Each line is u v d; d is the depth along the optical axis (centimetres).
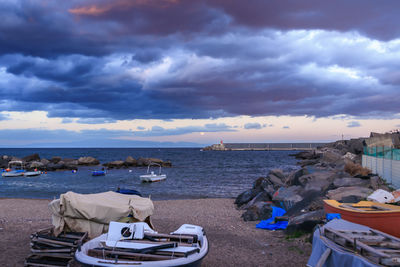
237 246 1066
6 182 4362
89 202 895
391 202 1152
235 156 14762
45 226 1383
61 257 795
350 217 993
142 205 1034
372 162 2714
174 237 801
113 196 1059
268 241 1127
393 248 623
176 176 5038
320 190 1794
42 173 5825
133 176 5141
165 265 642
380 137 4041
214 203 2267
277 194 1862
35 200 2556
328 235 697
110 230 809
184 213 1825
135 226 813
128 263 642
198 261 693
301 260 911
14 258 913
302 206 1506
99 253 710
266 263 893
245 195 2181
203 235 873
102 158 12362
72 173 5806
